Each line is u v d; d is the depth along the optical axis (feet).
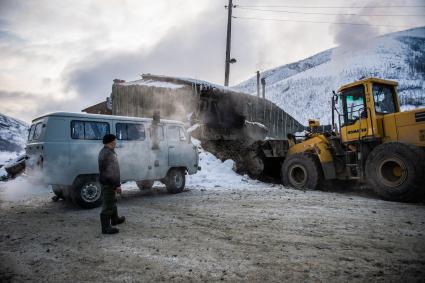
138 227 16.83
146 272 10.53
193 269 10.71
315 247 12.84
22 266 11.28
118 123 25.99
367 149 28.71
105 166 16.03
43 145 21.57
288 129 72.08
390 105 30.19
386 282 9.39
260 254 12.09
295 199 25.66
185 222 17.81
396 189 24.29
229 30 74.84
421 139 25.07
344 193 30.94
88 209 22.84
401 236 14.24
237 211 20.76
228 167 43.37
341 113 31.19
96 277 10.18
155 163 28.25
